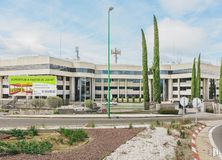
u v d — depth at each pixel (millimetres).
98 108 42562
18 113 36531
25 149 9961
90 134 15250
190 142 13875
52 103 43281
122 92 99562
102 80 98188
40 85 44875
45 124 22828
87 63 90562
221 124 25234
